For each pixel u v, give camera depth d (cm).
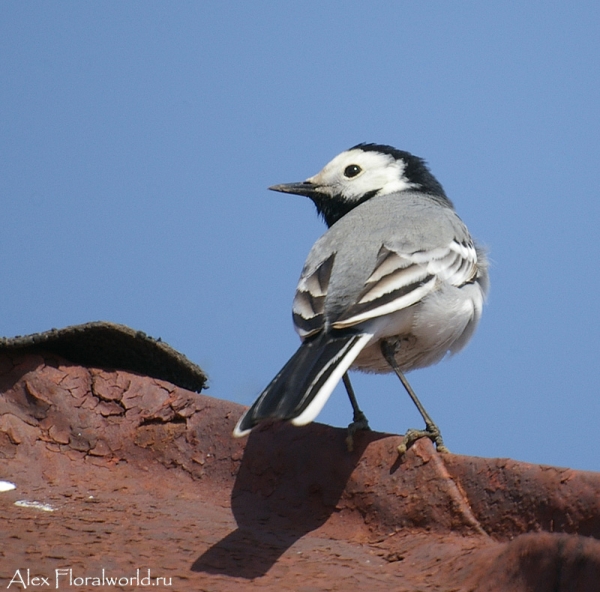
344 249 1295
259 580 752
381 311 1187
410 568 801
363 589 741
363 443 941
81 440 1013
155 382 1045
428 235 1338
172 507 943
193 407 1026
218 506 961
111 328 1007
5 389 1023
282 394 950
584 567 671
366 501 904
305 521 927
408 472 890
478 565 749
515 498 808
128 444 1018
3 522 850
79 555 768
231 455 996
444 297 1282
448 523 844
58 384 1028
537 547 702
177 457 1008
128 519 886
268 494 962
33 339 1011
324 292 1210
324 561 813
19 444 993
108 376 1045
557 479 785
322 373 1002
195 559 788
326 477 939
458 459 866
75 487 972
